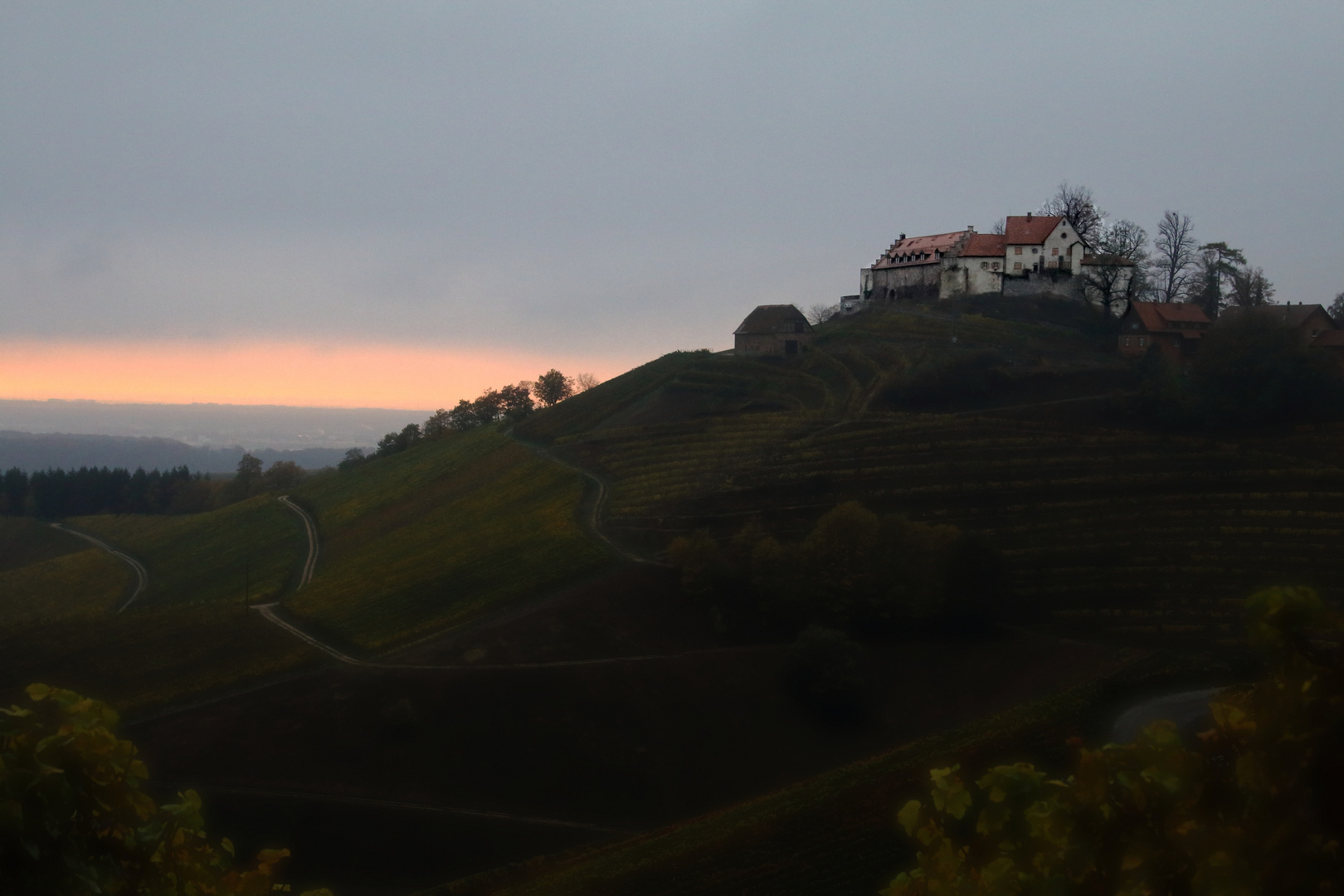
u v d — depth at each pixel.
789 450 138.75
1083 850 12.19
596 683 92.44
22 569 196.38
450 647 100.50
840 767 83.75
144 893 13.02
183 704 96.69
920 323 181.62
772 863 60.31
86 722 12.79
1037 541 109.62
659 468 148.88
